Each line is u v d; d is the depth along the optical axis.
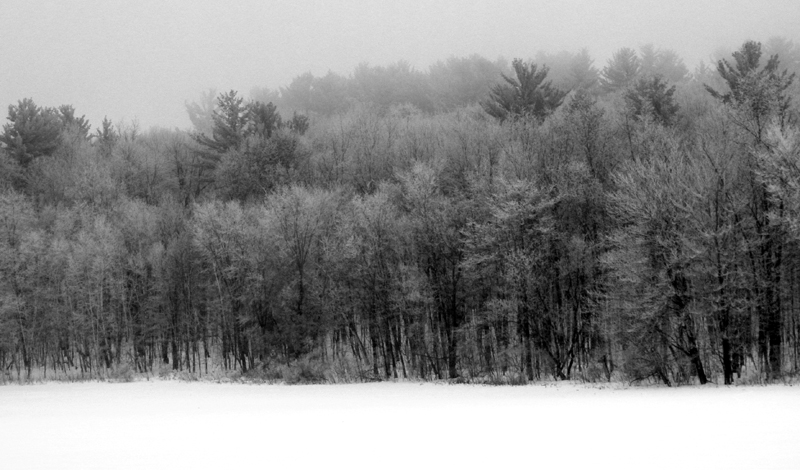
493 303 47.88
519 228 48.09
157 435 25.28
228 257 60.56
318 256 58.03
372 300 53.91
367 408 34.00
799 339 44.16
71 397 44.97
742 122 42.41
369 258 53.78
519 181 47.59
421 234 52.97
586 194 49.12
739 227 40.16
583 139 52.22
